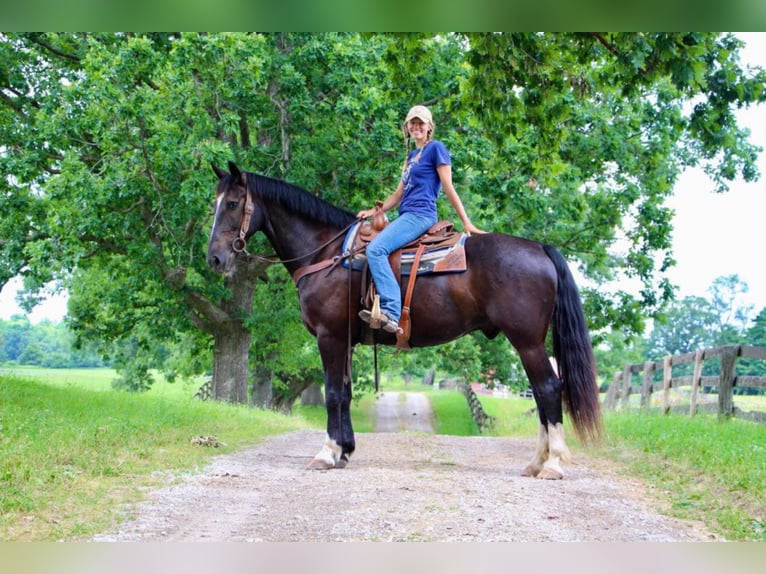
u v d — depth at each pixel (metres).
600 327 21.70
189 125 14.62
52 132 13.83
